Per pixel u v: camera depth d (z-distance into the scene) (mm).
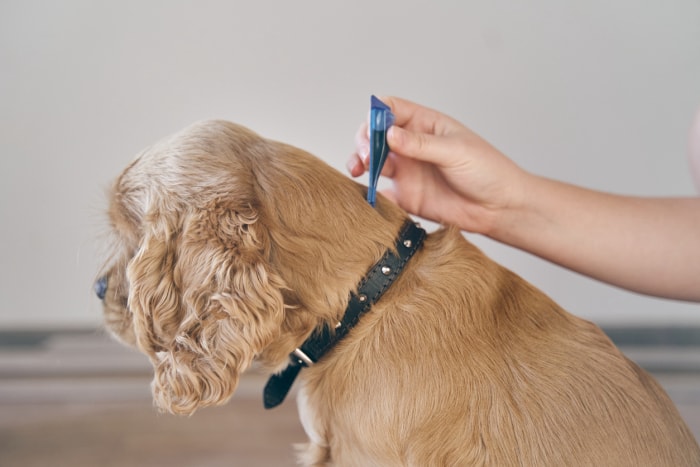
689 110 3090
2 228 3096
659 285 1414
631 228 1414
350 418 1058
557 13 3018
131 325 1178
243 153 1134
